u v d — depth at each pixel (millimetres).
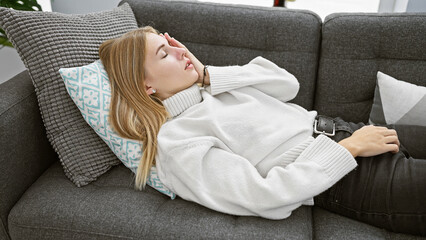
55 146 1062
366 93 1250
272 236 867
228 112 1075
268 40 1267
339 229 928
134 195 998
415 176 922
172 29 1319
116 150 1052
